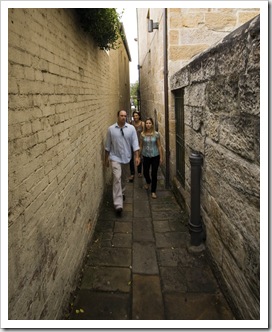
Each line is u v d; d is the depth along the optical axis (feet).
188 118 12.69
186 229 13.09
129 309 8.10
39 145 6.05
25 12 5.47
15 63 4.95
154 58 26.13
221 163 8.17
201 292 8.70
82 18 10.27
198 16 17.16
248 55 5.89
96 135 14.49
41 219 6.10
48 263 6.51
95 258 10.79
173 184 18.47
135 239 12.26
